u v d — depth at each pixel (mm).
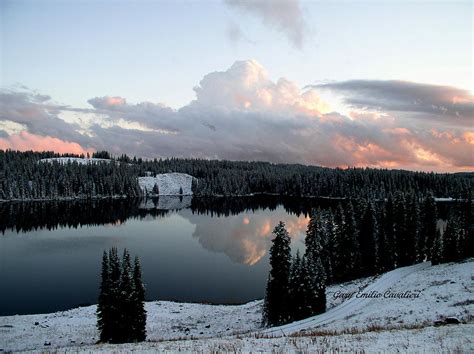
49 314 47312
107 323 34375
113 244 99688
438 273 46531
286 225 138250
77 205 196375
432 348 16406
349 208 66250
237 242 106312
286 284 41406
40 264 76750
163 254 89562
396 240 65625
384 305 36375
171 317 46250
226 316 45719
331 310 40812
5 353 20984
